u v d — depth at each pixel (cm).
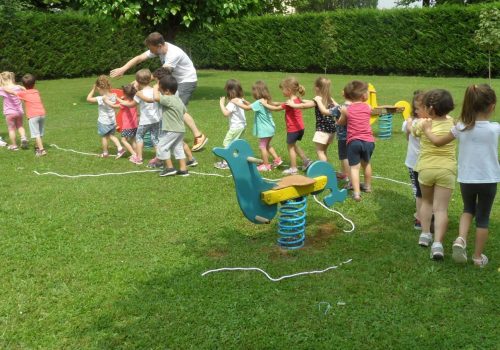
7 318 357
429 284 394
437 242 435
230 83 778
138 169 766
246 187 450
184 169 722
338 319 348
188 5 1501
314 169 496
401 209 566
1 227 523
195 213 564
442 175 438
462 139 412
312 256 449
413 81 2058
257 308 363
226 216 554
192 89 905
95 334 337
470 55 2164
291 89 709
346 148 622
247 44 2775
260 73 2628
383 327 338
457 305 363
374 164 763
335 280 403
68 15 2328
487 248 457
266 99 733
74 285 402
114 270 427
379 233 499
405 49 2334
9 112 894
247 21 2734
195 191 644
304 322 346
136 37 2627
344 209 568
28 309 369
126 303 372
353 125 596
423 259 438
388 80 2133
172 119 700
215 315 355
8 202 601
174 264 438
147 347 323
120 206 588
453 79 2116
